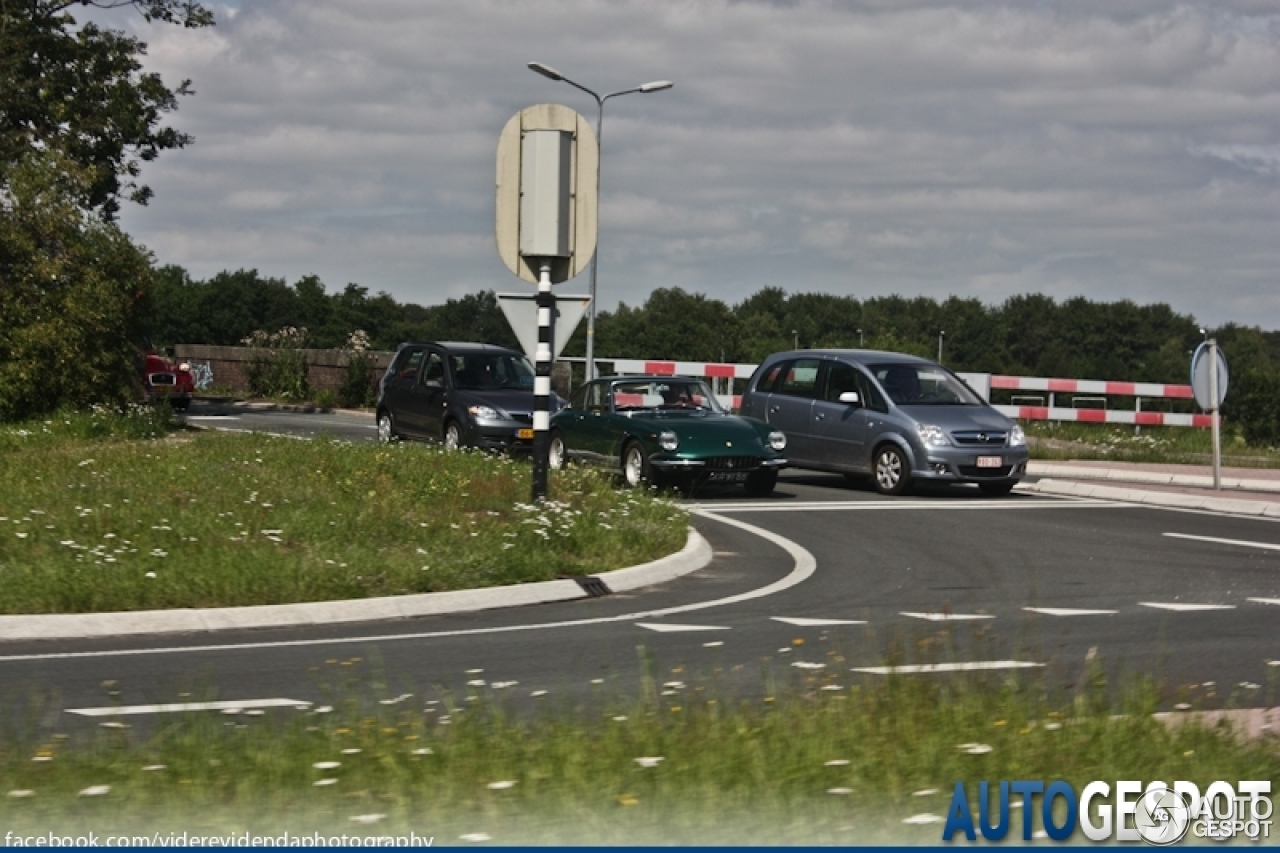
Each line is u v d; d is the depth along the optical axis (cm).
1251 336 16925
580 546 1463
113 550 1322
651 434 2172
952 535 1775
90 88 4344
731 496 2222
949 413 2283
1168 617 1189
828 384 2402
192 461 2134
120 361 3350
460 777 639
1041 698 802
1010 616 1190
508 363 2819
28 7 4309
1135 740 705
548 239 1570
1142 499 2258
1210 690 885
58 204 3288
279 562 1266
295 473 1994
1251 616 1198
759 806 602
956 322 18225
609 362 4075
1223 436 3922
